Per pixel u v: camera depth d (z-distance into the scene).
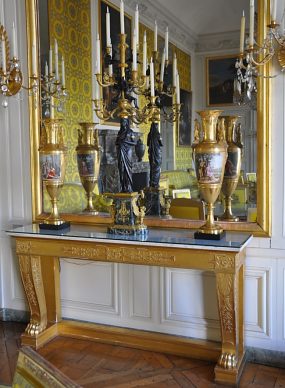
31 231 2.96
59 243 2.88
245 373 2.70
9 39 3.33
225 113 2.79
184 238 2.65
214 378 2.64
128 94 2.78
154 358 2.91
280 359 2.76
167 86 2.95
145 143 2.99
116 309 3.22
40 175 3.31
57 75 3.25
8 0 3.30
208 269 2.51
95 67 3.12
